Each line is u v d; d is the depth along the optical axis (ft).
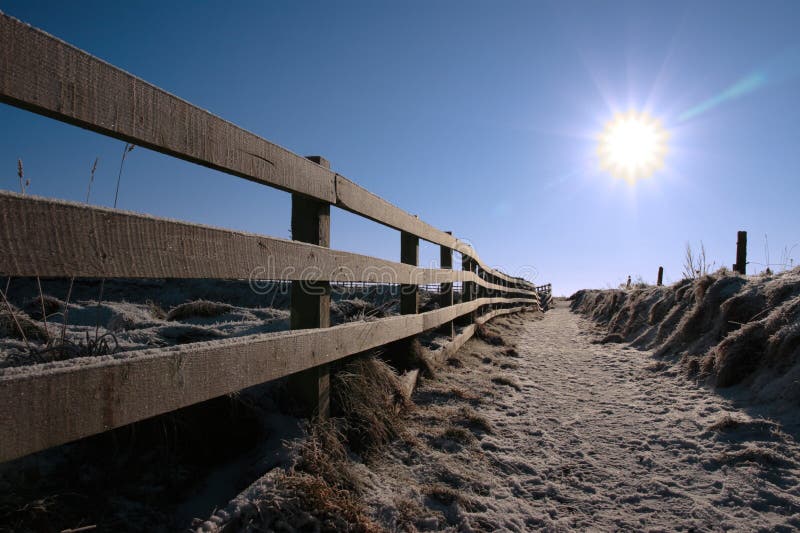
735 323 20.33
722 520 8.63
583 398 17.49
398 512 8.07
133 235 5.00
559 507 9.22
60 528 5.81
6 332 10.28
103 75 4.80
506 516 8.63
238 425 8.71
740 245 34.68
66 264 4.30
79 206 4.44
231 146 6.76
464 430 11.91
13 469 6.32
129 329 13.89
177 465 7.55
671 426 13.85
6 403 3.82
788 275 21.72
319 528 6.88
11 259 3.85
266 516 6.61
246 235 6.93
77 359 4.72
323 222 9.84
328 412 9.96
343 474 8.45
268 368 7.44
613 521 8.69
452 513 8.48
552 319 64.03
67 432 4.33
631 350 29.01
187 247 5.75
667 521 8.68
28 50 4.07
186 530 6.40
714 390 16.98
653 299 35.70
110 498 6.56
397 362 15.49
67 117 4.43
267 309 23.54
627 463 11.32
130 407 5.00
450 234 22.81
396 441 10.96
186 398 5.77
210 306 22.08
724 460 11.05
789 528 8.25
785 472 10.28
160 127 5.49
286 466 7.70
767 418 13.10
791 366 14.60
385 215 13.28
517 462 11.07
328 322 9.98
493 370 21.17
